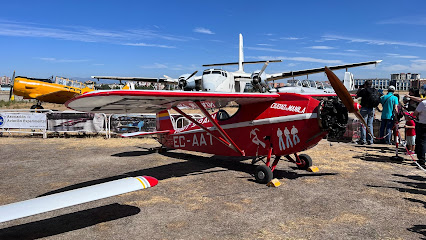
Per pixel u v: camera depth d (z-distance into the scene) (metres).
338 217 3.69
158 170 6.26
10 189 4.95
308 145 5.15
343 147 8.72
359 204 4.14
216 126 5.45
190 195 4.61
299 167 6.22
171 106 5.14
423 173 5.81
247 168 6.40
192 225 3.51
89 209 4.05
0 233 3.34
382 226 3.42
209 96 4.70
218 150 6.50
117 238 3.20
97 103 3.99
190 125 7.05
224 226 3.47
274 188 4.94
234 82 20.55
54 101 21.23
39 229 3.45
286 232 3.29
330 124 4.84
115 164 6.85
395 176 5.59
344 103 4.80
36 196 4.59
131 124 11.40
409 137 7.17
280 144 5.39
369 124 9.03
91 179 5.57
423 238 3.11
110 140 10.52
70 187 5.06
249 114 5.79
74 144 9.70
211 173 5.98
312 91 19.89
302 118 5.04
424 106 5.96
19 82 20.59
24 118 11.05
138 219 3.70
